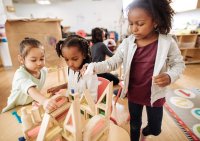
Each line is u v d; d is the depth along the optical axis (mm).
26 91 720
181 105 1724
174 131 1324
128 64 751
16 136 673
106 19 5809
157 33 715
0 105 1743
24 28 1793
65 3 5734
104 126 507
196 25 3135
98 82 917
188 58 3391
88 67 699
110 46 2941
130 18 631
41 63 826
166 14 650
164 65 695
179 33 3109
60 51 811
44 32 1848
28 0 5172
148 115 860
